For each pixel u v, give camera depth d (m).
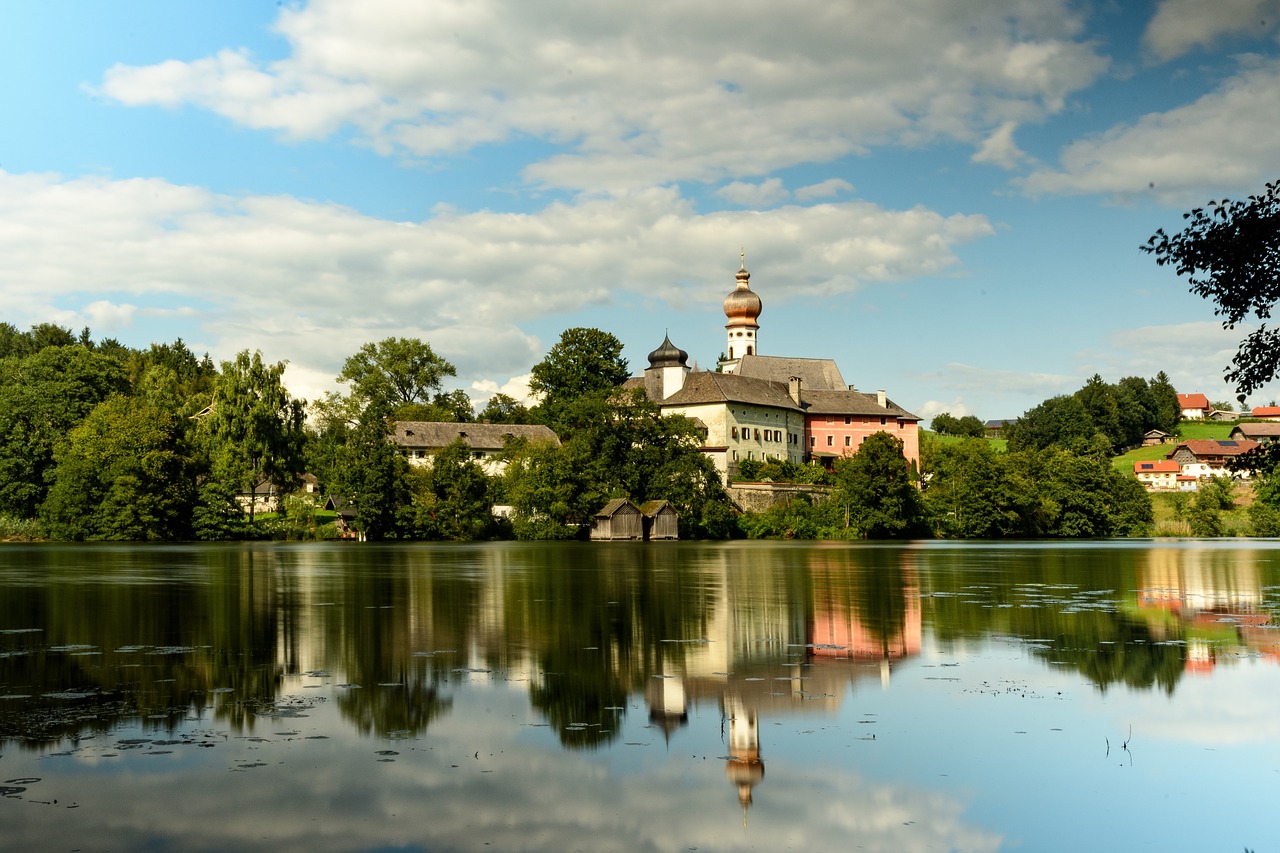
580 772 15.39
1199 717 18.92
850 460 135.62
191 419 133.62
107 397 130.38
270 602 37.66
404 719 18.33
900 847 12.80
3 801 13.81
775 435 168.00
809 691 21.00
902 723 18.38
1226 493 146.00
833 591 43.56
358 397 179.12
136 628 29.95
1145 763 16.17
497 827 13.18
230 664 23.66
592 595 41.12
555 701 19.89
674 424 132.25
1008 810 14.06
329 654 25.16
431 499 121.25
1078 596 41.44
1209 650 26.44
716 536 130.62
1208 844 13.02
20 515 113.75
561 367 185.38
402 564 64.31
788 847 12.72
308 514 121.69
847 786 14.98
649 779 15.12
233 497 113.00
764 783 15.02
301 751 16.23
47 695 20.11
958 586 46.47
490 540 120.81
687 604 37.47
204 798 14.02
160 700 19.70
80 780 14.68
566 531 122.94
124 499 104.69
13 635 28.41
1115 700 20.31
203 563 64.12
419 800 14.06
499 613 34.19
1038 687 21.52
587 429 131.25
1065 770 15.80
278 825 13.08
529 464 128.25
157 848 12.30
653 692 20.73
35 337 199.38
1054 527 139.00
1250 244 21.59
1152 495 166.88
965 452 152.75
